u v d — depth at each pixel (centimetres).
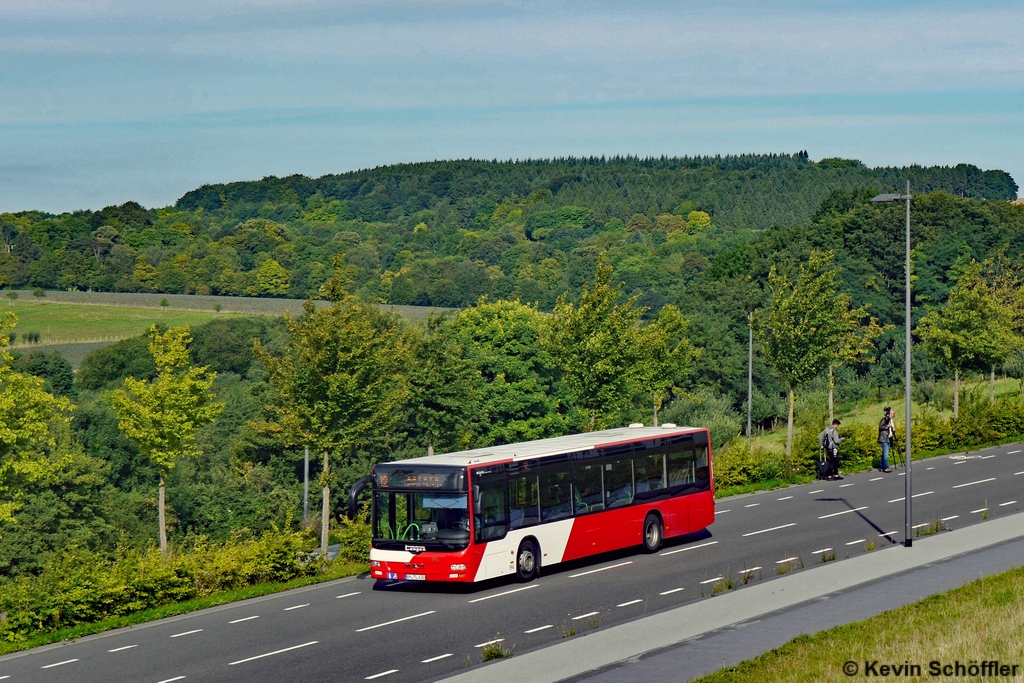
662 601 2139
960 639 1606
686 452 2880
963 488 3569
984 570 2225
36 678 1777
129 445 6306
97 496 5522
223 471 6175
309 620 2130
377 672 1705
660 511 2764
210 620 2180
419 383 5016
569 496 2541
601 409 4038
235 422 6881
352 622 2091
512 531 2392
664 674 1554
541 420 7238
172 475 6209
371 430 3388
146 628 2136
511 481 2411
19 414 3725
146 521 5816
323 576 2598
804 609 1947
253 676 1717
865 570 2298
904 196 2569
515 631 1938
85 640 2059
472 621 2041
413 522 2350
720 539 2869
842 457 4234
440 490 2328
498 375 7169
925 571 2253
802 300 4225
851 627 1766
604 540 2603
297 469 5719
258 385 5934
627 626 1880
